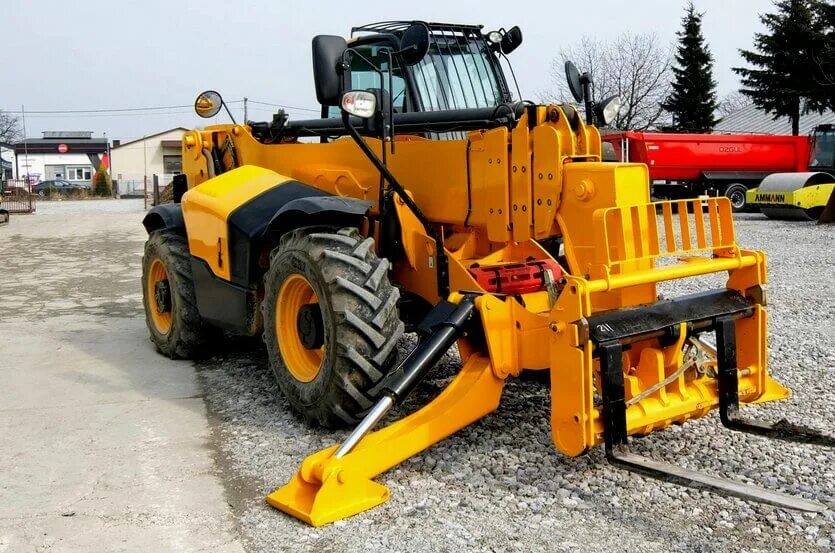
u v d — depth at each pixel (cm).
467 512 353
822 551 315
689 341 404
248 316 525
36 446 443
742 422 392
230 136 667
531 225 451
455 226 497
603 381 357
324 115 654
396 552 319
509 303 407
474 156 470
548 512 352
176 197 756
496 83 598
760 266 409
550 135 436
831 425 457
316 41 434
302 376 466
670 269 385
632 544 322
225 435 458
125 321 818
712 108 4306
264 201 525
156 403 521
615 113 521
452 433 400
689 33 4322
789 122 4169
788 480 382
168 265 620
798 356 613
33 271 1255
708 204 412
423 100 557
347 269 429
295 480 369
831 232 1619
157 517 354
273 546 326
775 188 1931
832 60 3650
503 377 410
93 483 392
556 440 364
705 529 335
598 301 429
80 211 3177
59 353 668
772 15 3797
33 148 8025
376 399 429
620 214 385
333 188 553
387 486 381
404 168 510
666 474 335
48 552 323
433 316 409
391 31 584
